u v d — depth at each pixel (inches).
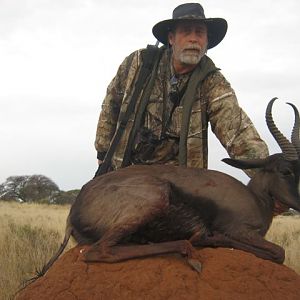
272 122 91.2
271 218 91.0
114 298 73.2
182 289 73.4
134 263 76.5
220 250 80.1
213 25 112.7
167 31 113.0
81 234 82.7
